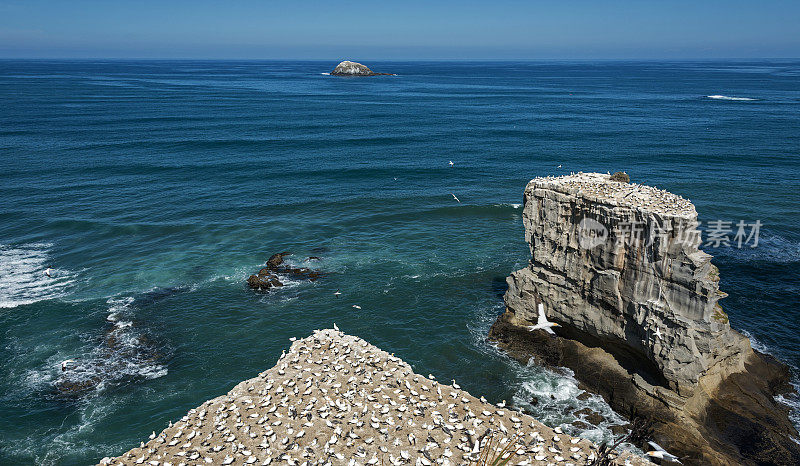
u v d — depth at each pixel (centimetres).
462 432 1861
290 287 4506
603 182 3281
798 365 3381
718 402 2828
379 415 1933
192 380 3325
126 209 6366
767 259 4897
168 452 1769
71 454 2734
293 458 1722
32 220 5950
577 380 3209
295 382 2116
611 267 3038
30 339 3712
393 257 5088
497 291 4419
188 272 4772
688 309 2709
